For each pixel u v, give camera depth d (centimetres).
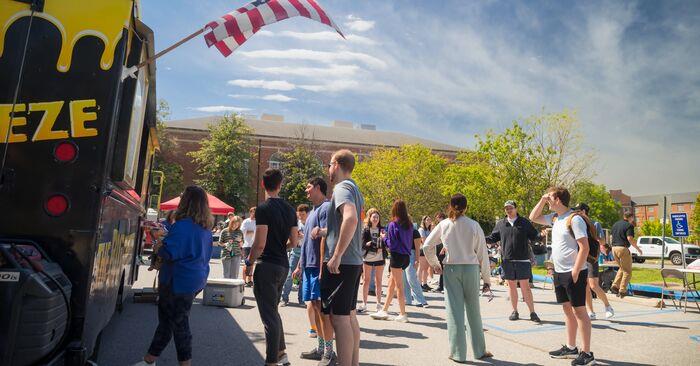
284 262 451
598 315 896
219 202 1995
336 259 374
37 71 315
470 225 562
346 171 427
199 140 5284
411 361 538
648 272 1802
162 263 403
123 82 362
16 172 307
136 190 672
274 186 469
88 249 314
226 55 498
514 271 830
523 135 2767
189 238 396
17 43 314
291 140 5553
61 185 313
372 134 7050
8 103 309
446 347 609
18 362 260
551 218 633
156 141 798
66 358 298
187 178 5197
